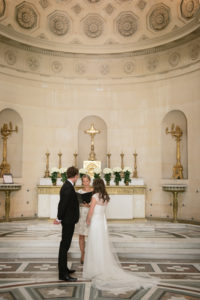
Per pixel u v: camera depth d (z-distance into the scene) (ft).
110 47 49.49
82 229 24.04
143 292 17.70
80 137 51.24
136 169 48.01
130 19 48.98
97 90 50.80
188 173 43.88
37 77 48.80
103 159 51.01
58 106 49.88
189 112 44.42
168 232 34.94
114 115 50.24
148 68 49.08
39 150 48.44
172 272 22.04
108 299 16.61
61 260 19.99
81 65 50.93
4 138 46.44
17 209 45.80
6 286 18.70
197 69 43.68
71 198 20.53
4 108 45.65
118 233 33.88
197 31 42.16
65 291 17.85
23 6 45.93
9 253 26.27
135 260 25.70
